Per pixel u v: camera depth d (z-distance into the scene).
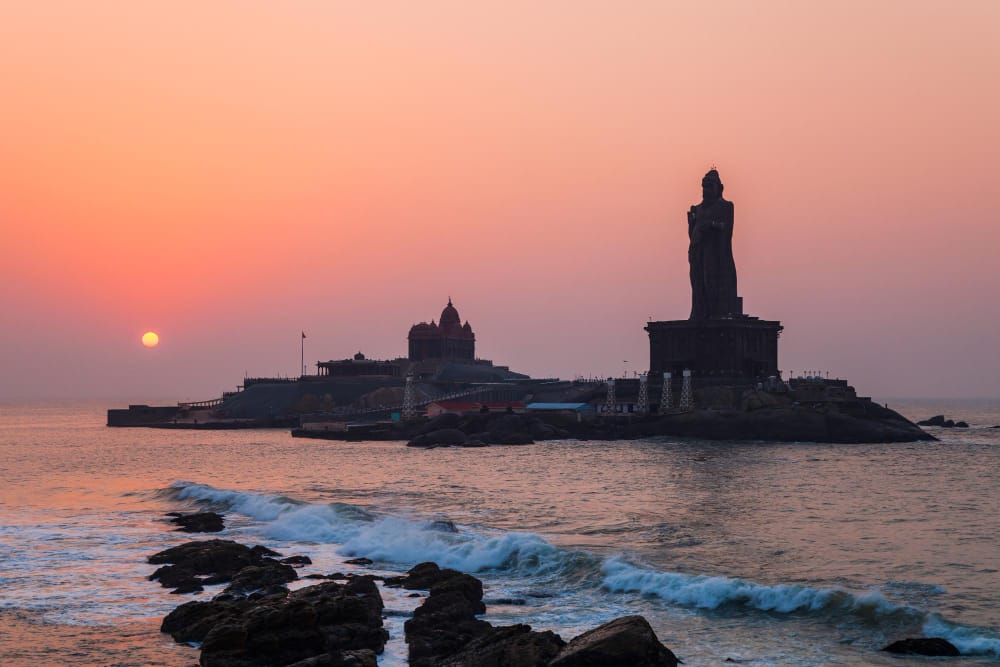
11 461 190.50
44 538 85.31
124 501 114.00
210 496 110.62
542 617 57.56
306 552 78.88
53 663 49.78
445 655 49.91
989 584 65.38
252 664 48.56
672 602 60.50
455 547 75.75
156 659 50.22
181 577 66.69
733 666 48.50
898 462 183.88
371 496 124.19
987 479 147.25
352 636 51.56
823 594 58.16
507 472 164.62
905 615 55.03
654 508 109.69
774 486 136.62
